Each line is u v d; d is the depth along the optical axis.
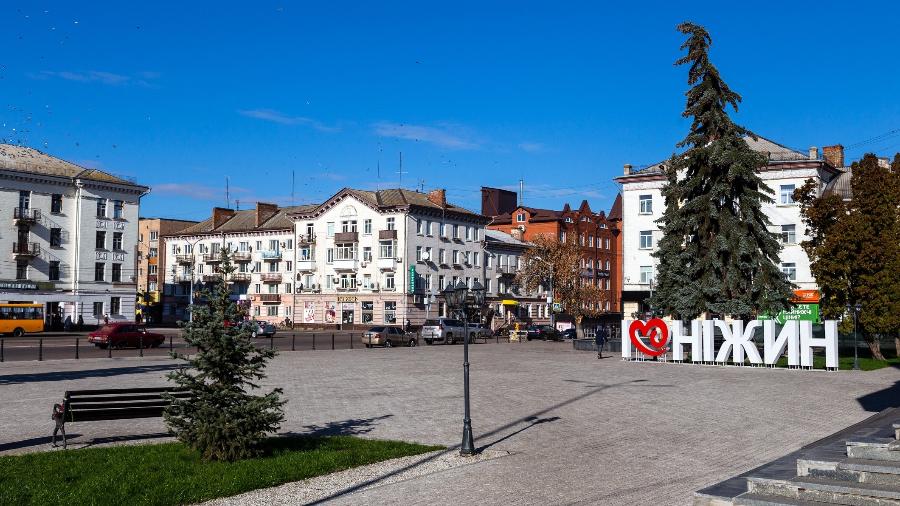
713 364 34.25
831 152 64.75
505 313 98.00
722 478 11.77
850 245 36.06
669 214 41.19
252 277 100.00
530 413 18.75
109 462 12.15
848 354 42.91
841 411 19.02
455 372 30.31
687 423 17.20
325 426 16.62
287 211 104.25
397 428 16.47
